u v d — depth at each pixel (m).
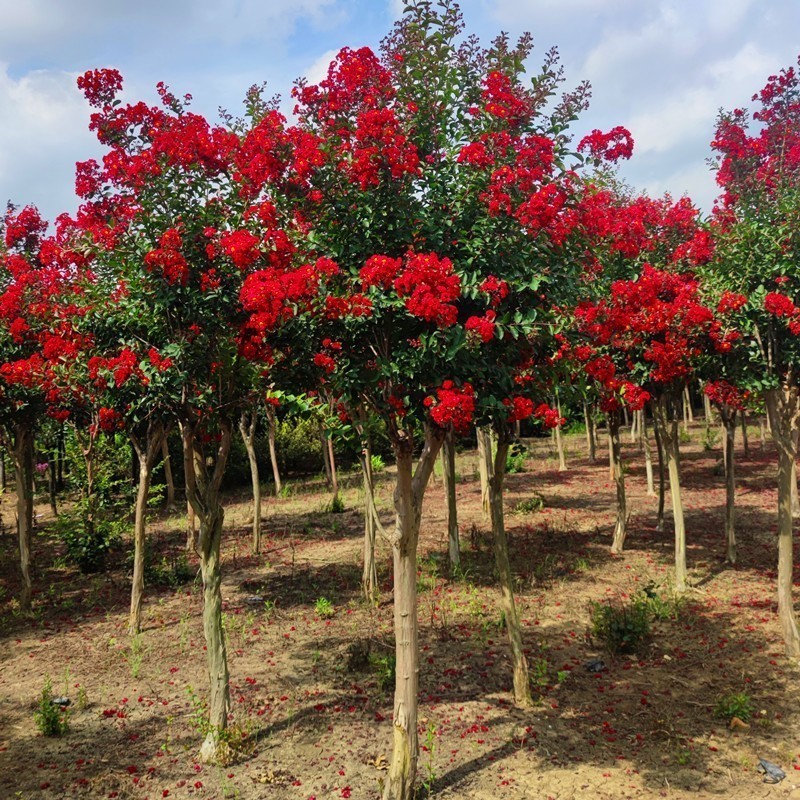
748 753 5.46
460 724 6.03
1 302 7.23
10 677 7.44
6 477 26.16
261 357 5.39
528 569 10.65
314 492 19.64
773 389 7.37
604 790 5.01
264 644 8.06
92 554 11.98
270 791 5.09
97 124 5.49
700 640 7.72
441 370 4.25
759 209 7.63
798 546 11.46
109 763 5.55
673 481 9.54
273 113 4.64
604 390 7.90
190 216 5.43
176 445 21.17
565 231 4.76
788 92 8.45
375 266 4.10
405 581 4.94
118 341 6.59
